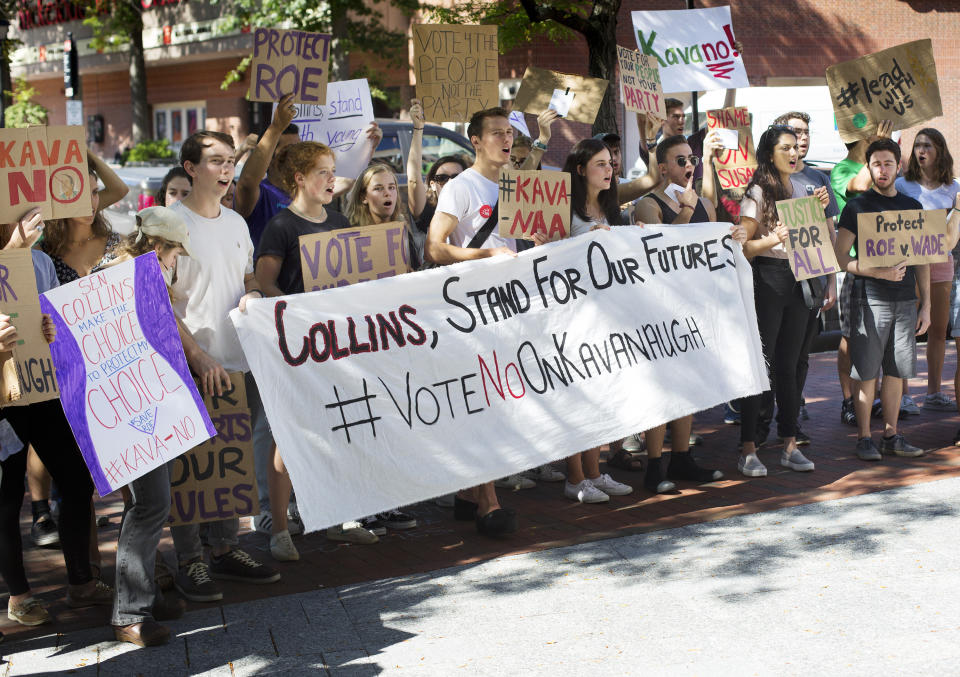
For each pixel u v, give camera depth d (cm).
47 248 490
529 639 437
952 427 779
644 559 527
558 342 578
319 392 511
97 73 3250
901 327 688
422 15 2122
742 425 683
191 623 467
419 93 671
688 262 622
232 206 682
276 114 605
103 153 3259
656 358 606
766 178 656
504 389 560
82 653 438
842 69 755
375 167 598
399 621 461
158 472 445
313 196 551
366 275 551
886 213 666
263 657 429
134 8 2672
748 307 641
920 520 563
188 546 500
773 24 2278
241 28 2300
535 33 1625
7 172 436
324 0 1888
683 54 838
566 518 611
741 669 402
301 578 524
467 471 544
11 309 414
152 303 438
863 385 696
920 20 2397
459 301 551
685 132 1576
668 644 427
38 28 3300
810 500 612
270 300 502
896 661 402
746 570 505
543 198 584
